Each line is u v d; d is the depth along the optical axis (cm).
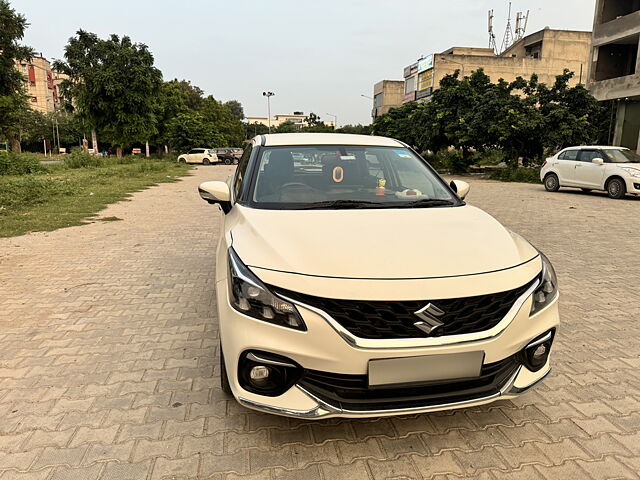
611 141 2600
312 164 359
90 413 269
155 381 306
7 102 3722
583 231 834
